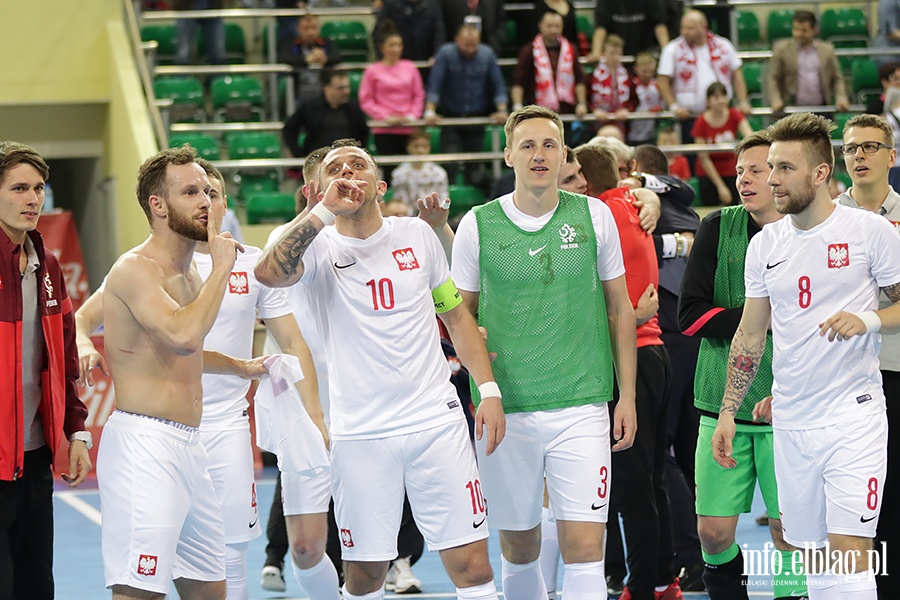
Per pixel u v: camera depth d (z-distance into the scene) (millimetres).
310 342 10156
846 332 7613
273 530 11773
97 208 25219
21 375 8180
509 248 8711
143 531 7559
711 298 9414
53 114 24234
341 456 8289
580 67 22562
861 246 8016
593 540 8469
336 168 8250
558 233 8680
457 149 22516
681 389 11445
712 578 9469
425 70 23672
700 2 25281
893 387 9086
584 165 10914
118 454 7684
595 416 8617
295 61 23719
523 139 8578
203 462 8062
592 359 8672
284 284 8047
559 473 8586
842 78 23750
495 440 8336
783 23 27359
